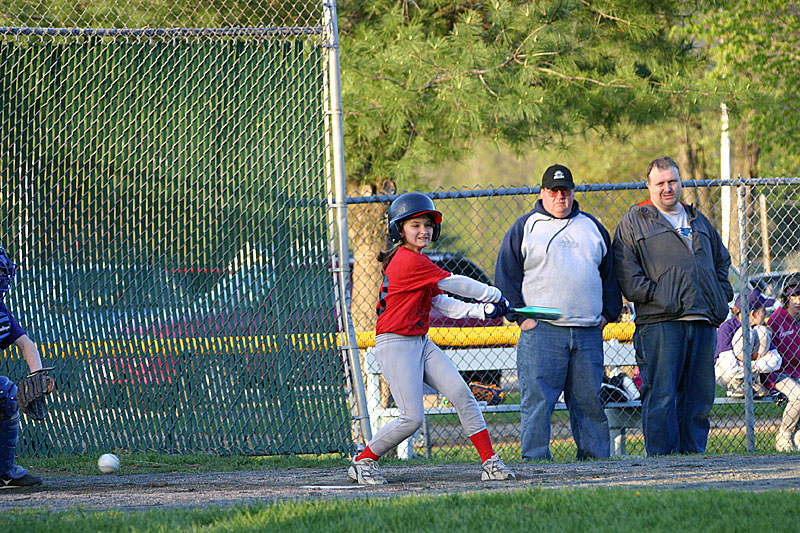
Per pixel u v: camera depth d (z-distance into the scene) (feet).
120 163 73.97
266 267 74.38
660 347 75.15
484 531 40.47
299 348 74.33
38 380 55.06
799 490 50.39
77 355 73.41
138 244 73.92
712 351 77.15
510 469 63.10
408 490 55.11
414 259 56.24
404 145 133.28
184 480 62.69
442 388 58.59
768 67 181.06
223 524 42.19
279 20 108.99
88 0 96.89
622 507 44.27
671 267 74.38
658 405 75.72
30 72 73.56
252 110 74.74
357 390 74.43
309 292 74.59
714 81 142.51
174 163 74.23
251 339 74.08
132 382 73.77
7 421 58.23
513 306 74.54
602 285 76.33
